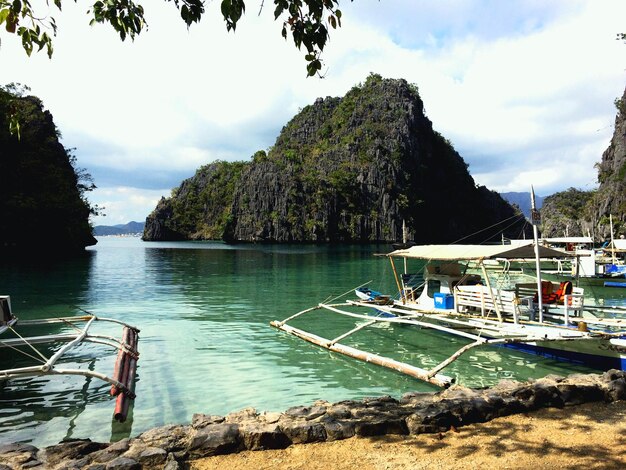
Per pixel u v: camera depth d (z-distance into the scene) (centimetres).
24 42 500
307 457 604
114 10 493
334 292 3053
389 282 3681
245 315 2141
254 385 1114
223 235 18600
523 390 788
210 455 615
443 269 1753
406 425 684
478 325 1409
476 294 1514
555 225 14188
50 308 2366
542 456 583
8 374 883
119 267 5269
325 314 2148
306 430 655
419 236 17775
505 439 640
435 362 1325
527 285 1534
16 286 3347
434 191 19825
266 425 670
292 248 12056
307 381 1143
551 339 1188
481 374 1205
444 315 1584
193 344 1545
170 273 4500
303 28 504
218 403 994
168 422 894
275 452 624
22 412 936
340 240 16800
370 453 609
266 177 18000
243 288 3269
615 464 554
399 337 1638
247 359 1351
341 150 19162
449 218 19400
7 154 7394
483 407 724
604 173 11906
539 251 1472
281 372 1220
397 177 17900
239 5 454
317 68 532
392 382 1132
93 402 993
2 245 7044
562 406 775
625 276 3519
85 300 2658
